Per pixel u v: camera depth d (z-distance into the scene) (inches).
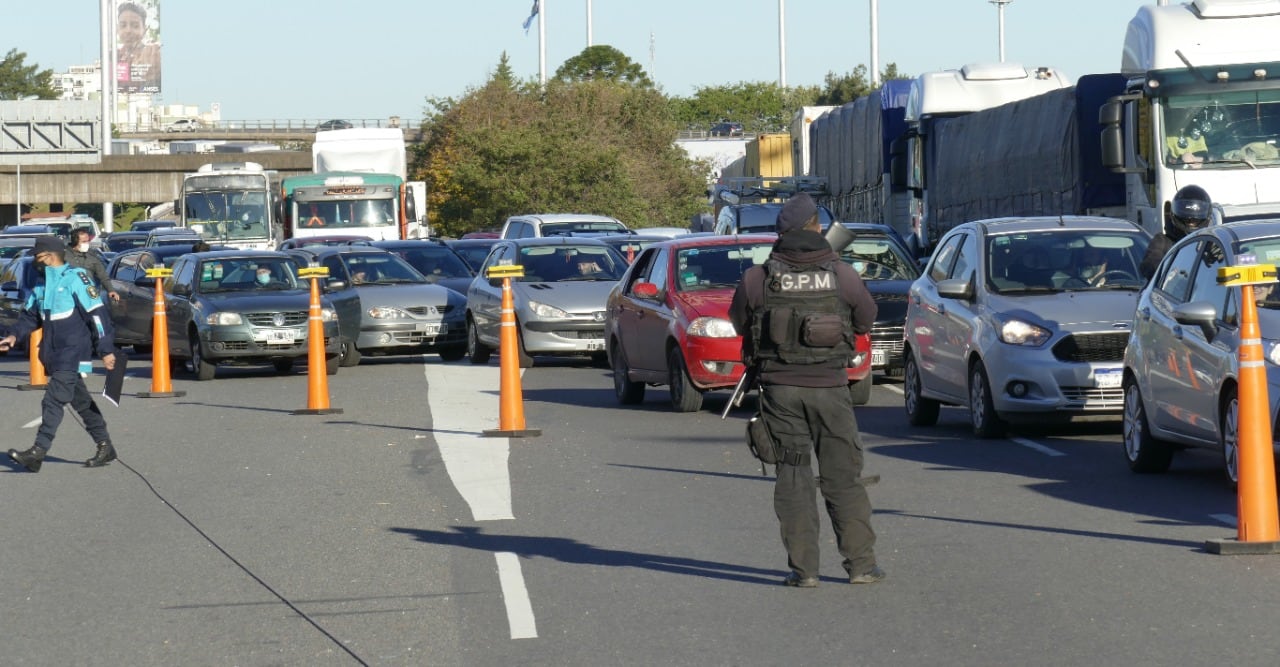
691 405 1155.3
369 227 2935.5
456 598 570.3
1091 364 924.0
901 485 802.2
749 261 1203.9
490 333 1670.8
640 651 488.4
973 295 1005.8
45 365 933.8
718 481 824.3
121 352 951.6
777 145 3395.7
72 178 7130.9
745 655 479.5
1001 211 1755.7
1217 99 1354.6
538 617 537.6
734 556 629.3
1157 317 810.8
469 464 909.8
